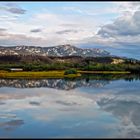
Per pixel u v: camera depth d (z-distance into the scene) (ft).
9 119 147.43
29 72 515.09
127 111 173.58
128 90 303.68
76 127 131.44
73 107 187.32
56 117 153.48
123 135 117.91
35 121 143.23
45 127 130.82
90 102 211.20
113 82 408.87
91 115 159.94
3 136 115.14
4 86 326.03
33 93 263.90
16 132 121.60
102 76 531.91
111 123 139.95
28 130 124.98
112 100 223.71
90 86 344.28
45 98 230.48
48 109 178.09
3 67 584.81
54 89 304.30
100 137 114.42
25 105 192.75
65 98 232.32
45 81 395.75
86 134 119.24
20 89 297.94
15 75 461.78
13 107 184.03
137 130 126.11
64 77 468.75
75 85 353.10
